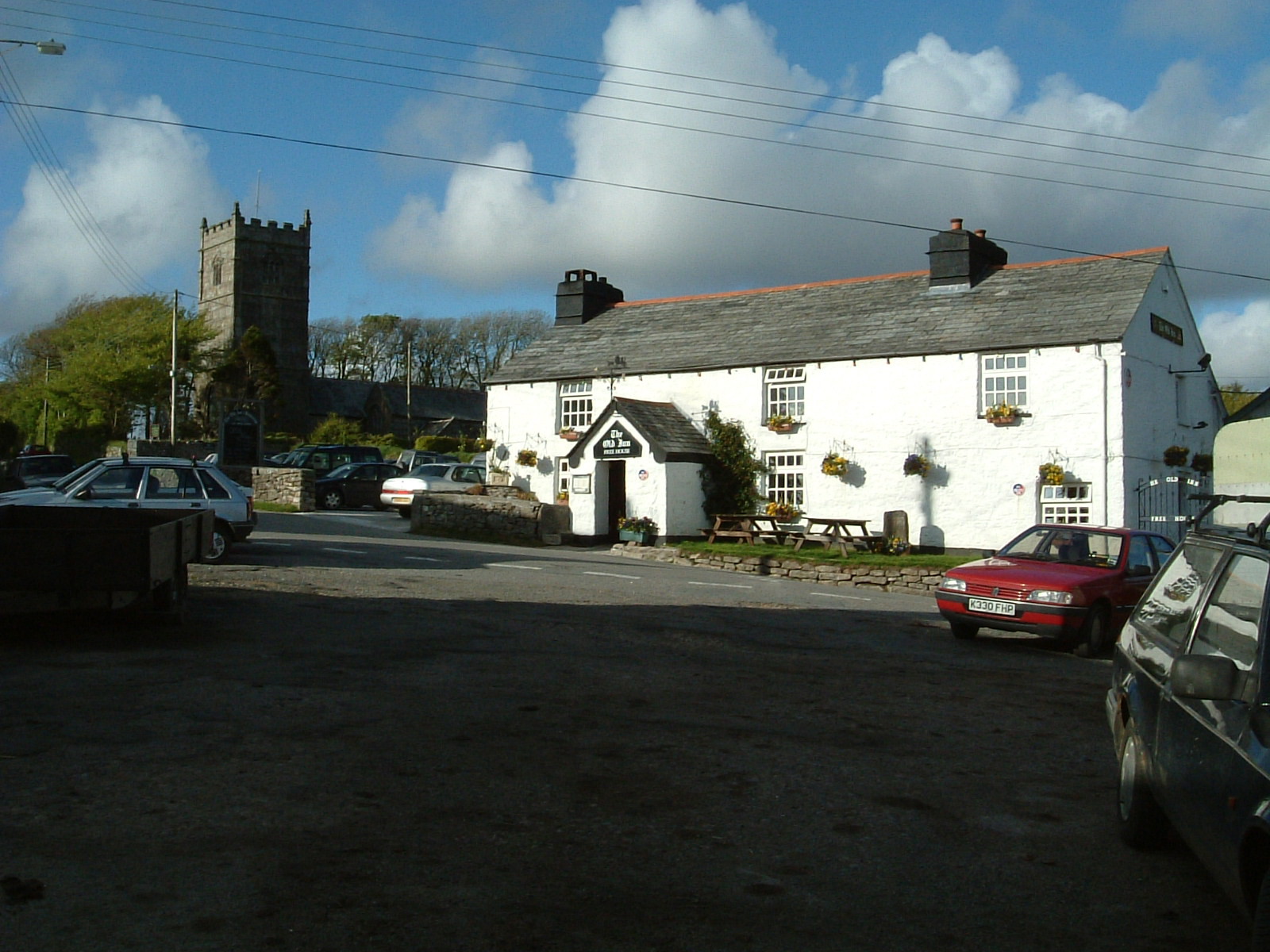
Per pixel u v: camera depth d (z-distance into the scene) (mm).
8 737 7051
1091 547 14602
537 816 5984
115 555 10188
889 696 9797
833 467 27312
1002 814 6445
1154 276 26047
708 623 13906
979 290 28219
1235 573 5227
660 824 5957
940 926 4766
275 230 88938
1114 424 24344
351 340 100500
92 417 68312
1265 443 8938
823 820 6176
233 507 17875
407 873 5086
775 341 29672
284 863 5148
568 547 28234
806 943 4523
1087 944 4621
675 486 28047
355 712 8078
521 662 10289
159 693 8406
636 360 31516
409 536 26781
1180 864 5652
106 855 5148
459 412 90875
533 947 4363
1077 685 11078
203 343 81750
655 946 4426
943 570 21625
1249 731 4145
